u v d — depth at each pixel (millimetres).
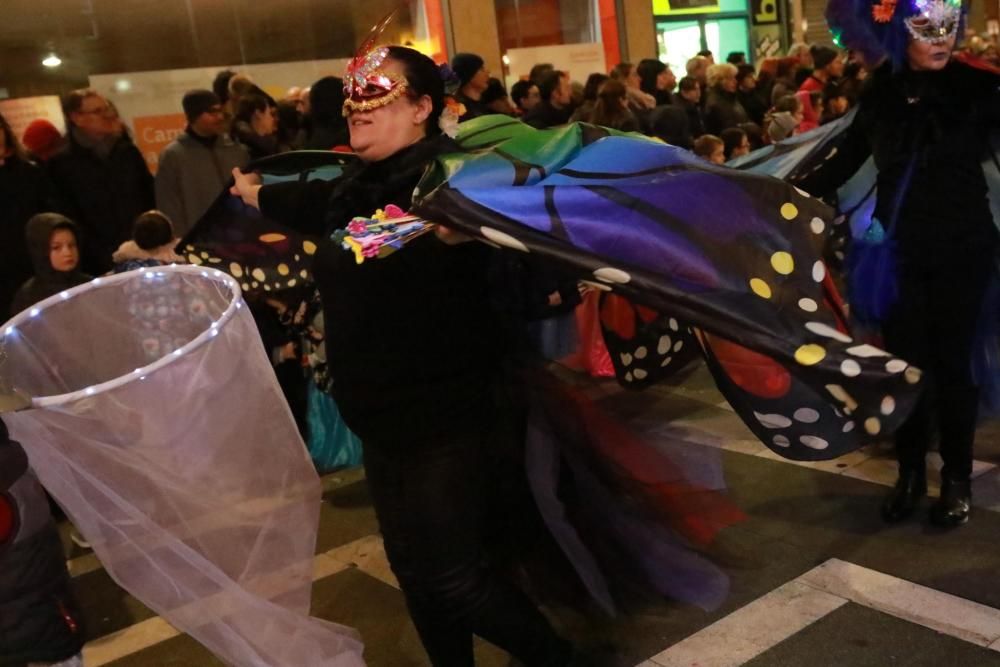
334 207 2398
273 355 4305
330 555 3834
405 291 2213
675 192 2158
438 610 2354
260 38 7480
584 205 2092
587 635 2715
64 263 4125
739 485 3916
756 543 3434
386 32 2486
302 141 5660
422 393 2242
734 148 6258
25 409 1905
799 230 2184
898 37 3043
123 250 4234
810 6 12234
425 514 2271
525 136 2344
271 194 2764
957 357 3236
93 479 1999
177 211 5219
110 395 1938
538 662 2424
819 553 3326
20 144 5035
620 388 2686
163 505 2035
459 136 2469
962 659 2666
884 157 3184
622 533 2547
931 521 3428
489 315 2328
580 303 2508
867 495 3715
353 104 2277
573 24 10227
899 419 2004
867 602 2996
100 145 5242
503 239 2027
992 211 3211
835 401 2088
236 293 2186
